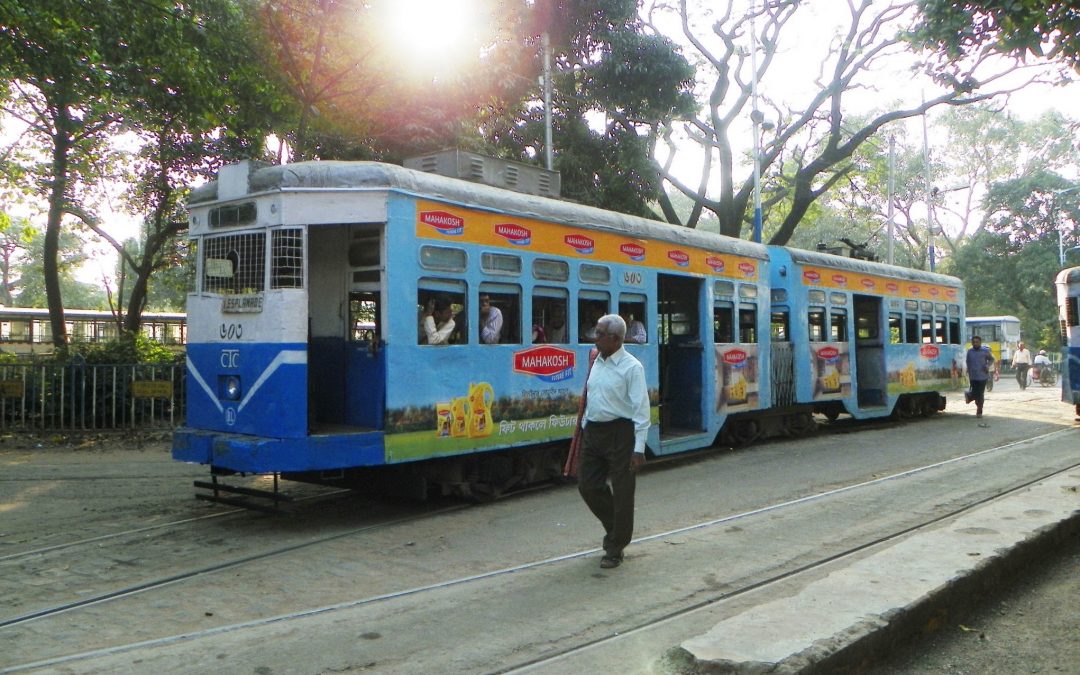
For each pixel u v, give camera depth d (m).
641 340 11.20
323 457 7.61
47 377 14.49
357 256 8.50
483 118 18.36
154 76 14.51
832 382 15.37
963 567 5.50
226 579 6.16
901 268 17.97
